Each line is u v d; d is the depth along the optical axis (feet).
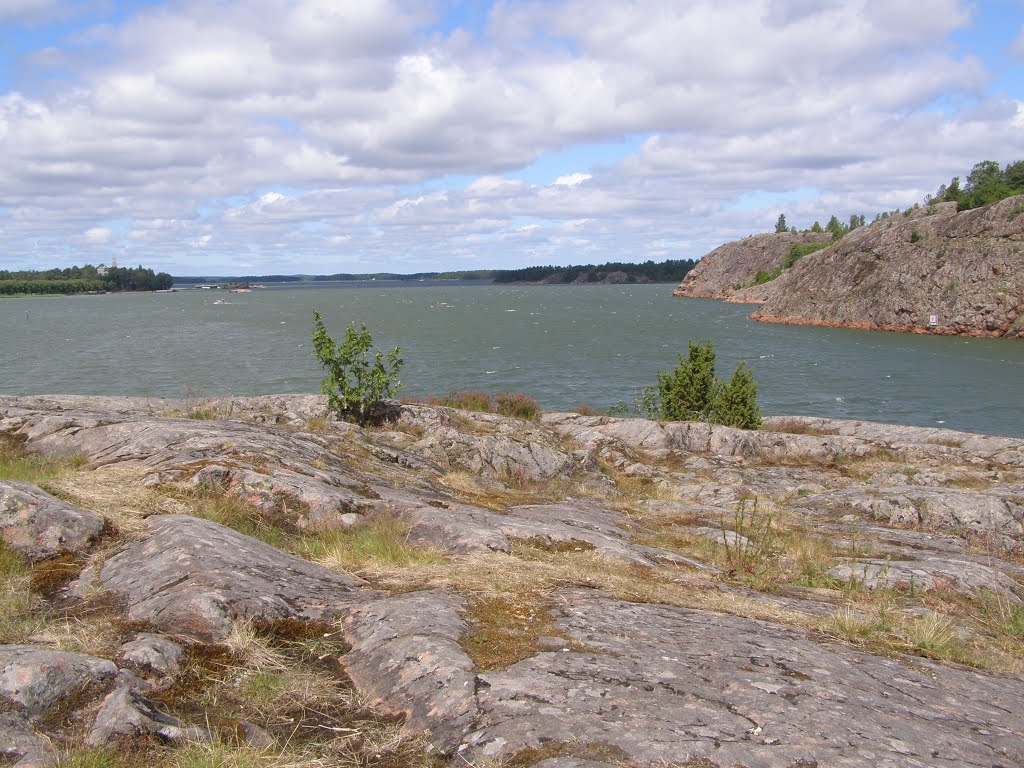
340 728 12.58
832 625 20.95
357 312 469.16
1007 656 21.45
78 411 38.86
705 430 76.28
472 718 12.37
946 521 47.03
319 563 21.79
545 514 35.76
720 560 31.22
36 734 11.02
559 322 384.06
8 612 15.60
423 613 16.75
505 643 15.74
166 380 173.58
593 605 19.11
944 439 76.43
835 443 73.10
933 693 15.92
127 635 14.78
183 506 23.93
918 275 349.61
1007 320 315.37
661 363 217.77
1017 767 12.44
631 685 13.91
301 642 15.67
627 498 49.78
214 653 14.49
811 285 402.93
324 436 44.50
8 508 19.39
